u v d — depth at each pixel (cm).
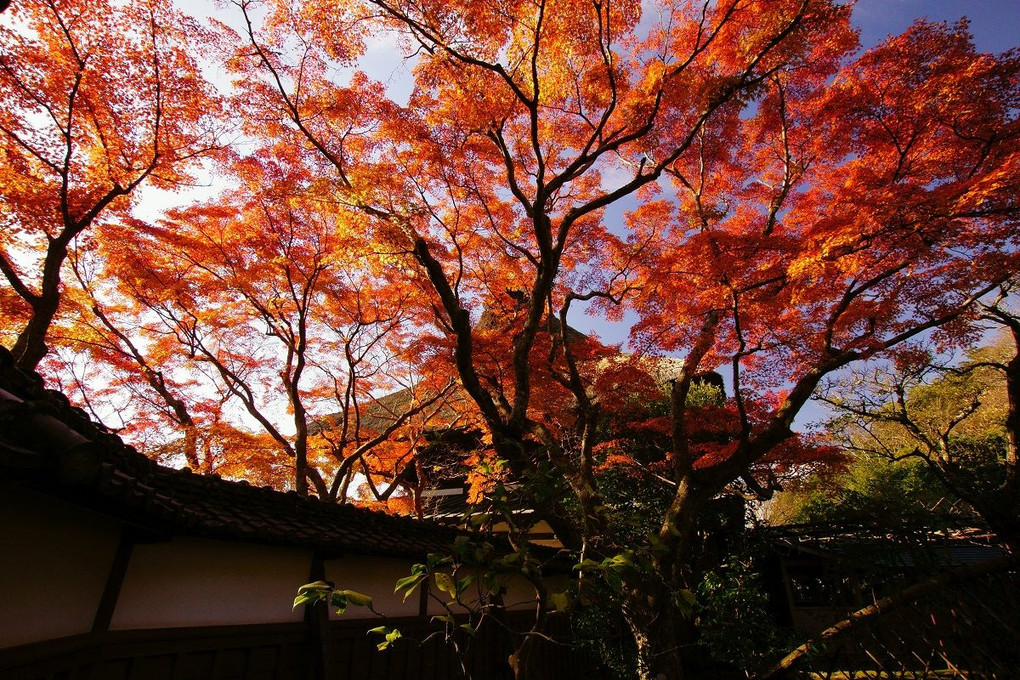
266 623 466
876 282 850
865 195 806
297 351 1154
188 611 402
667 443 1362
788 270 771
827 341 871
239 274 1174
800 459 977
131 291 1180
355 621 560
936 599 518
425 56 802
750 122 1123
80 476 217
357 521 591
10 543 262
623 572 282
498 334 1052
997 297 1020
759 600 766
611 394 1077
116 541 357
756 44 803
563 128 1025
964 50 876
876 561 626
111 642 337
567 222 821
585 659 1018
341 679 525
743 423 815
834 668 568
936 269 837
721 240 875
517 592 877
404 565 659
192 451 1072
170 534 336
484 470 384
